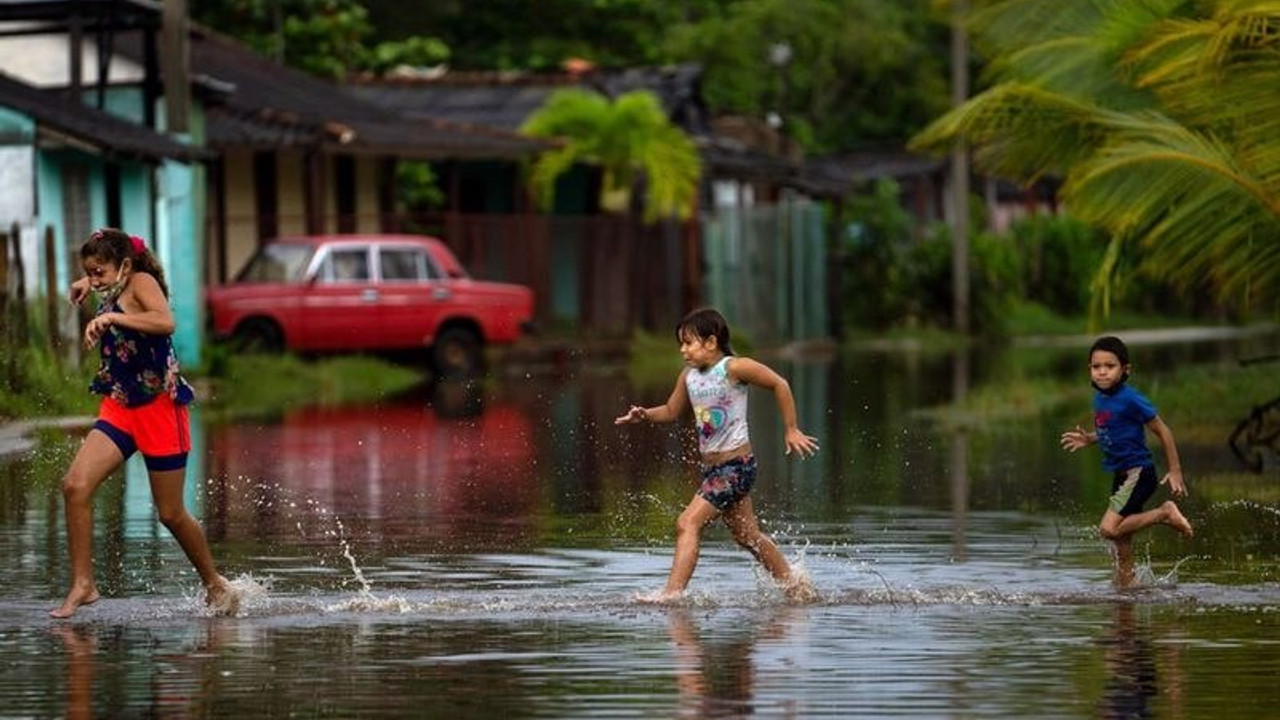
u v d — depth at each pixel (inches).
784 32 5570.9
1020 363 3587.6
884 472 1749.5
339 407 2488.9
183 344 2849.4
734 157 4453.7
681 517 1071.6
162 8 2773.1
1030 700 799.1
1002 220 6240.2
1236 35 1684.3
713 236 4124.0
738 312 4192.9
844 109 5905.5
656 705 792.3
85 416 2050.9
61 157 2556.6
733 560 1211.2
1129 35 1884.8
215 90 2994.6
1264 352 3754.9
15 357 2027.6
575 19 5123.0
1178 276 1857.8
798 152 5177.2
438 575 1149.7
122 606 1038.4
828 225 4608.8
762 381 1067.3
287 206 3444.9
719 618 997.8
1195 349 3912.4
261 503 1498.5
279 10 4116.6
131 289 1011.3
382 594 1076.5
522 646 919.0
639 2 5132.9
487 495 1551.4
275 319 3021.7
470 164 4035.4
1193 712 778.2
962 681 835.4
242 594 1048.2
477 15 5073.8
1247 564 1185.4
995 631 957.8
